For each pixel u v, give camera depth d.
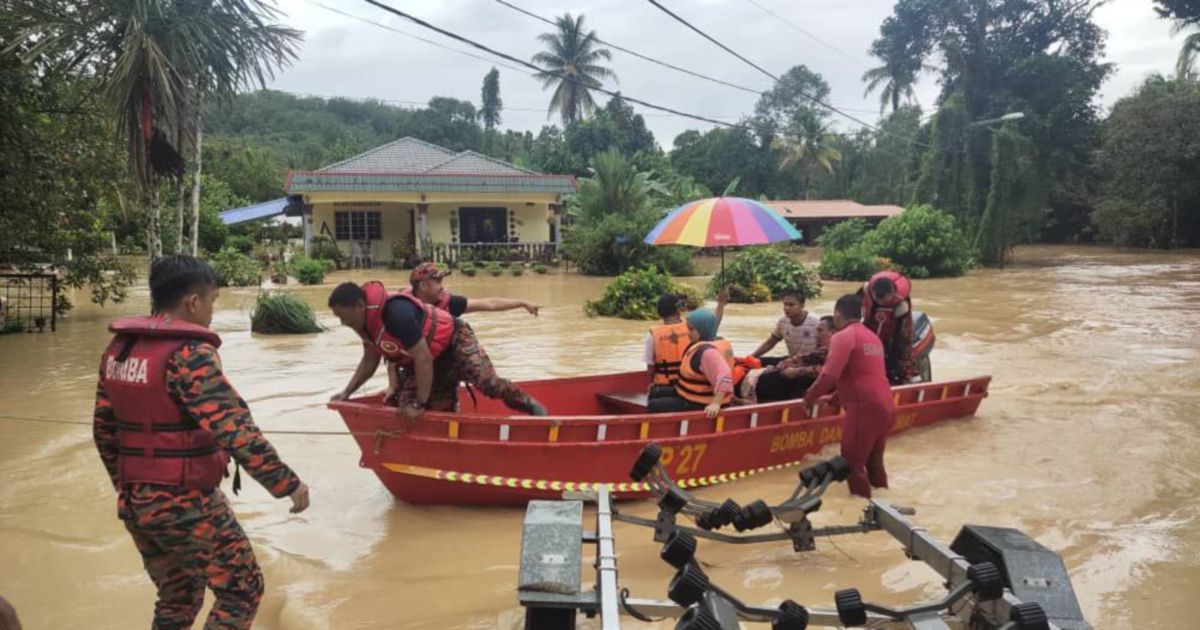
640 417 5.70
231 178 53.22
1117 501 5.91
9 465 6.84
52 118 15.01
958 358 12.32
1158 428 7.95
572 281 28.69
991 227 36.16
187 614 3.52
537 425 5.48
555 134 68.69
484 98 76.06
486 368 5.67
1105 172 48.59
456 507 5.87
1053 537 5.23
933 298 22.20
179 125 12.70
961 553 3.77
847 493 6.18
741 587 4.59
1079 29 42.22
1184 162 43.06
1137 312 18.25
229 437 3.12
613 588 3.07
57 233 15.68
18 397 9.57
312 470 6.80
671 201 41.41
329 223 34.62
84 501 6.00
